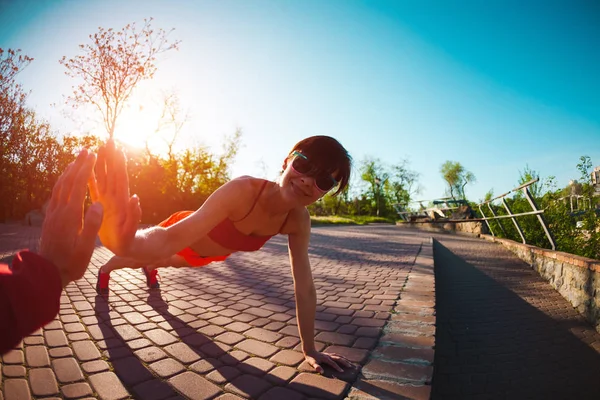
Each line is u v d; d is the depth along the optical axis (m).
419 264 6.28
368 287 4.52
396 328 2.94
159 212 25.22
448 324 3.86
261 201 1.77
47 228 0.77
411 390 1.92
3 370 2.04
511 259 7.90
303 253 2.16
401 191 59.91
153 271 4.16
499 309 4.42
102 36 16.11
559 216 7.05
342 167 1.53
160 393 1.90
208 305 3.64
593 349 3.21
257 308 3.58
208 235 1.96
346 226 25.38
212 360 2.31
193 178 26.81
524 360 2.97
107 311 3.29
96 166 0.85
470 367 2.83
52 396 1.83
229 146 29.72
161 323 3.02
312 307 2.22
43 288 0.67
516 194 9.58
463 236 14.69
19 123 17.83
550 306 4.54
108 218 0.86
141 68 16.88
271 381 2.04
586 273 4.24
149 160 24.98
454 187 61.12
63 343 2.50
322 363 2.24
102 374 2.08
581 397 2.41
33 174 21.38
